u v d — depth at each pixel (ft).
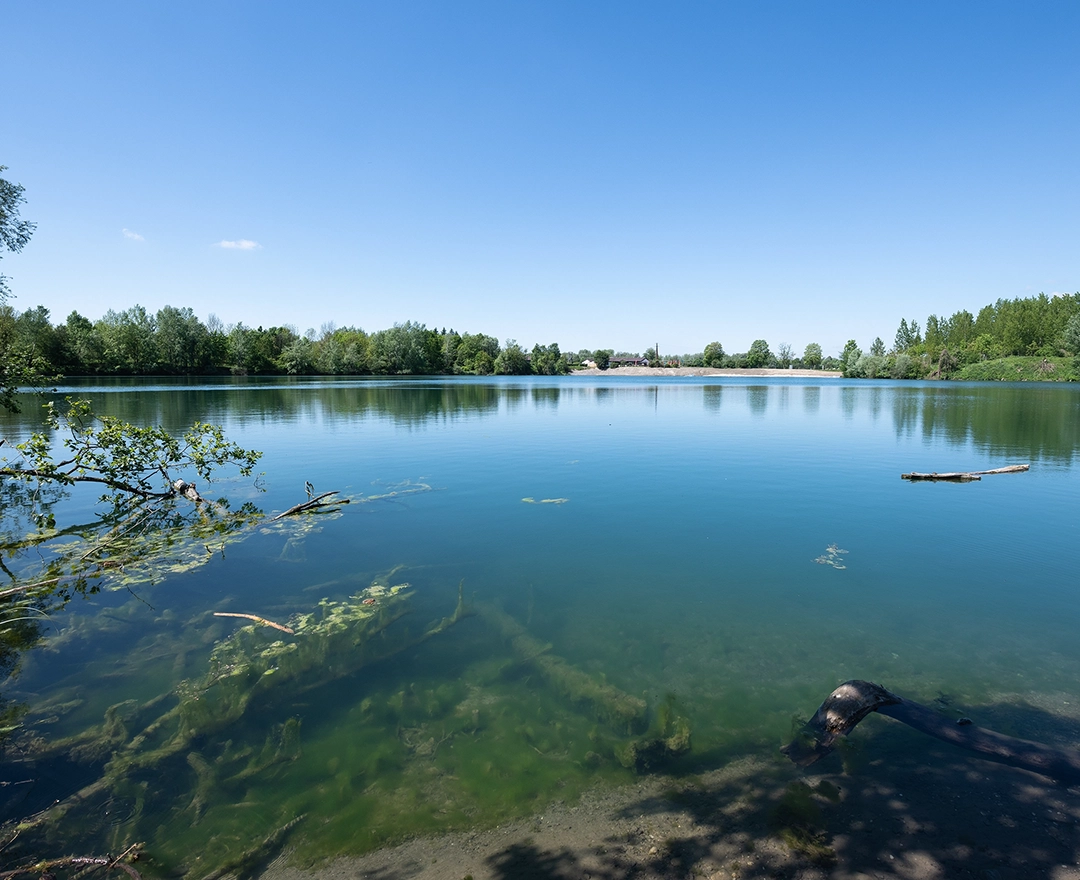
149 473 51.80
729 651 22.15
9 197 63.93
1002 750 15.57
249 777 15.89
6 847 13.17
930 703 18.43
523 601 26.37
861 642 22.54
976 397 162.61
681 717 17.51
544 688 20.39
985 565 30.35
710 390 211.82
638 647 22.53
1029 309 355.15
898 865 12.22
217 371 299.58
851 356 407.85
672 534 35.40
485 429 85.05
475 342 487.20
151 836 13.88
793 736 17.19
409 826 14.25
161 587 27.55
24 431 73.77
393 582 28.32
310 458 60.34
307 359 328.90
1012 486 48.01
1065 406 128.47
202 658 21.26
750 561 30.96
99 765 15.93
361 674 20.93
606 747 17.20
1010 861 12.20
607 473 52.85
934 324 435.53
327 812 14.80
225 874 12.89
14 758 15.88
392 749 17.20
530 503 42.37
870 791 14.58
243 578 28.66
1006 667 20.58
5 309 94.38
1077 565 30.19
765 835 13.34
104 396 133.28
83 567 30.07
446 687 20.29
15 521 39.01
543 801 15.07
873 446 69.41
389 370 361.92
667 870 12.48
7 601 25.96
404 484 48.26
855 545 33.37
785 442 72.54
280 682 19.60
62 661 21.12
